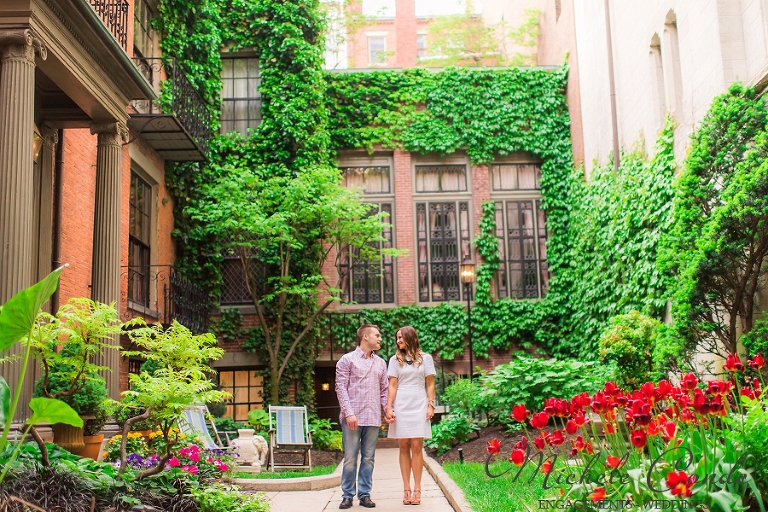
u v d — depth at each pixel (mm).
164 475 5621
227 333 15750
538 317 16688
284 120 15953
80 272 10133
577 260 16391
